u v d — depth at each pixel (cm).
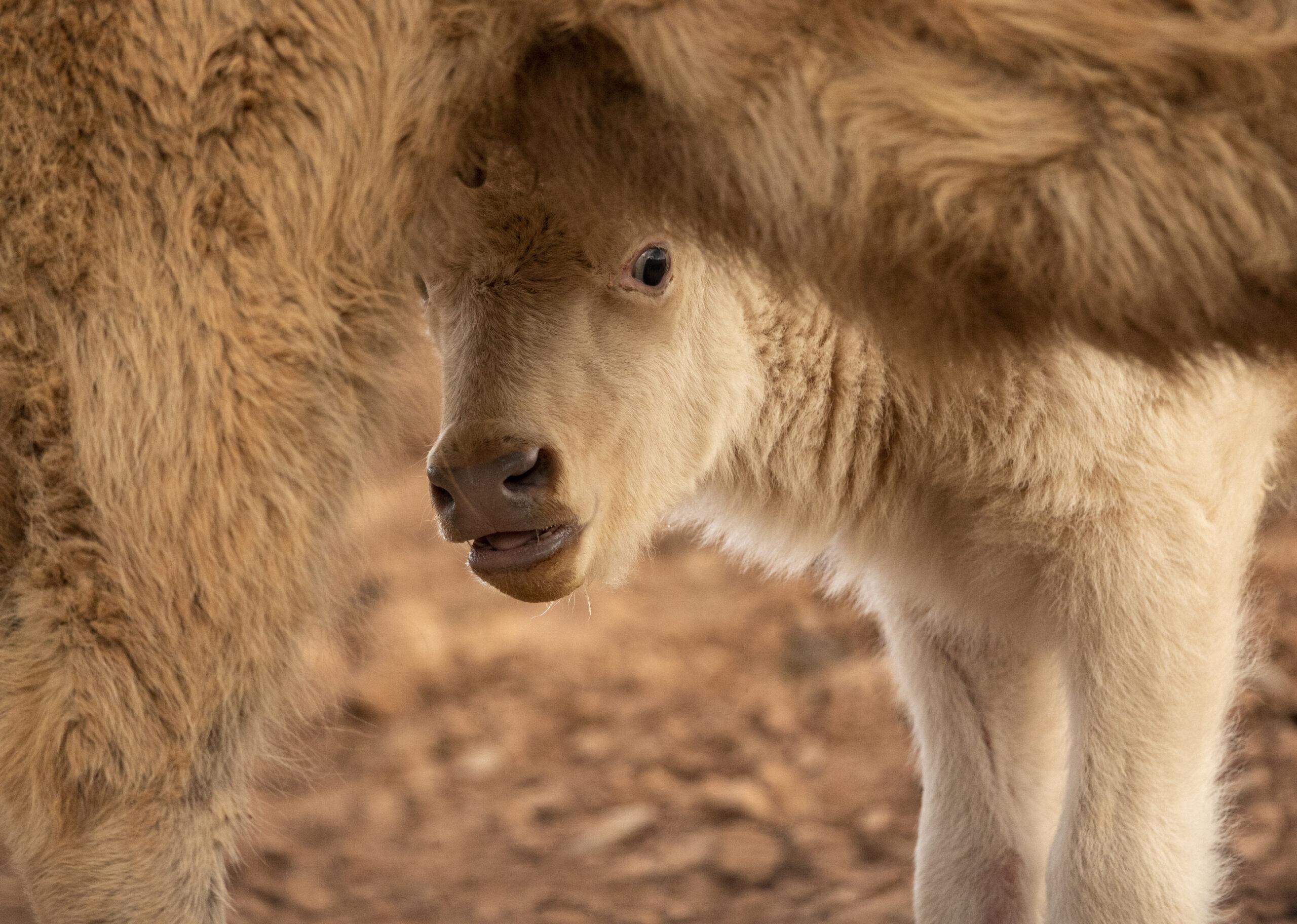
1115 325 1044
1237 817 1912
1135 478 1376
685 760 2564
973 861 1579
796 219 1062
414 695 2928
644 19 1035
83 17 1072
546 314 1295
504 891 2194
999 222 1017
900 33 1010
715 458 1517
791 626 3000
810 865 2159
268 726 1207
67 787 1159
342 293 1122
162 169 1077
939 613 1596
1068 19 994
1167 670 1381
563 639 3111
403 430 1247
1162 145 996
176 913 1177
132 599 1132
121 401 1105
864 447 1531
